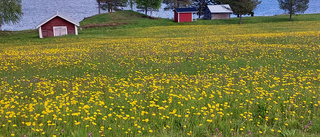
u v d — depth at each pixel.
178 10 79.44
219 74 12.55
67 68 15.23
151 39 35.59
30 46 33.19
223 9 88.75
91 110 7.36
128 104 7.98
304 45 22.11
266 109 7.52
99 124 6.63
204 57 17.81
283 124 6.70
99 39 41.19
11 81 11.66
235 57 17.41
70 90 9.66
